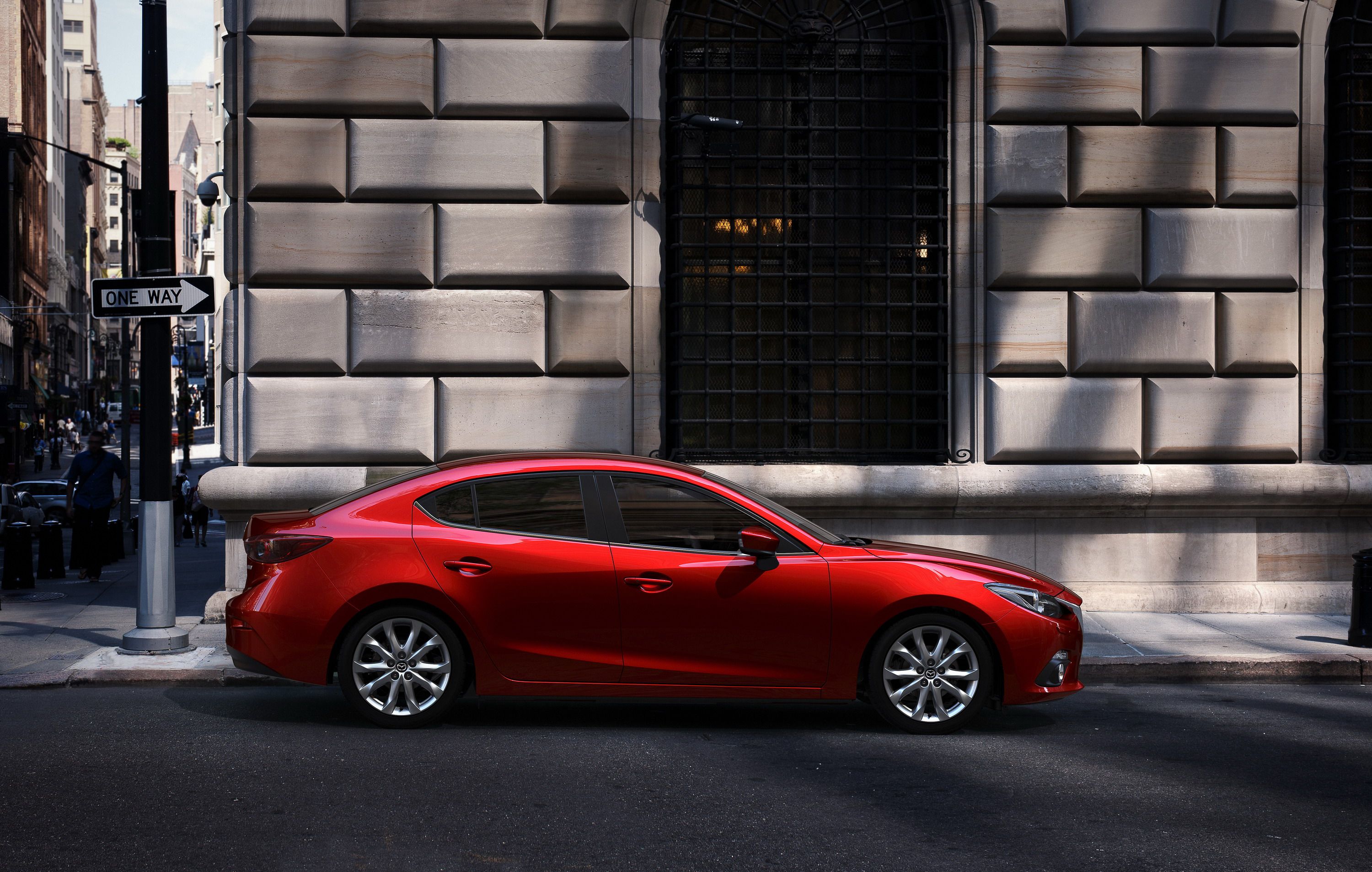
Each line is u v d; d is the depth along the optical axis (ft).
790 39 38.09
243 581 35.94
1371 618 31.40
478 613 22.24
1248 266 37.88
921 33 38.47
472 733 22.49
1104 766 20.47
